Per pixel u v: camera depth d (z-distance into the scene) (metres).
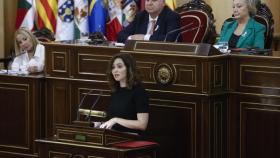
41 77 14.62
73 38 18.33
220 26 18.17
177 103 12.78
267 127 12.44
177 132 12.82
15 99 14.95
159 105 12.95
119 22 18.16
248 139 12.64
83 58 14.11
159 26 14.06
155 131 13.02
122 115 12.20
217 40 15.60
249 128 12.62
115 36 18.19
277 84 12.25
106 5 18.28
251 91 12.52
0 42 18.34
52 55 14.48
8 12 18.81
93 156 11.66
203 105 12.49
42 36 17.20
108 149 11.45
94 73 14.00
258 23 13.87
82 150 11.75
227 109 12.80
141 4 18.06
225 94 12.70
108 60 13.79
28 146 14.90
